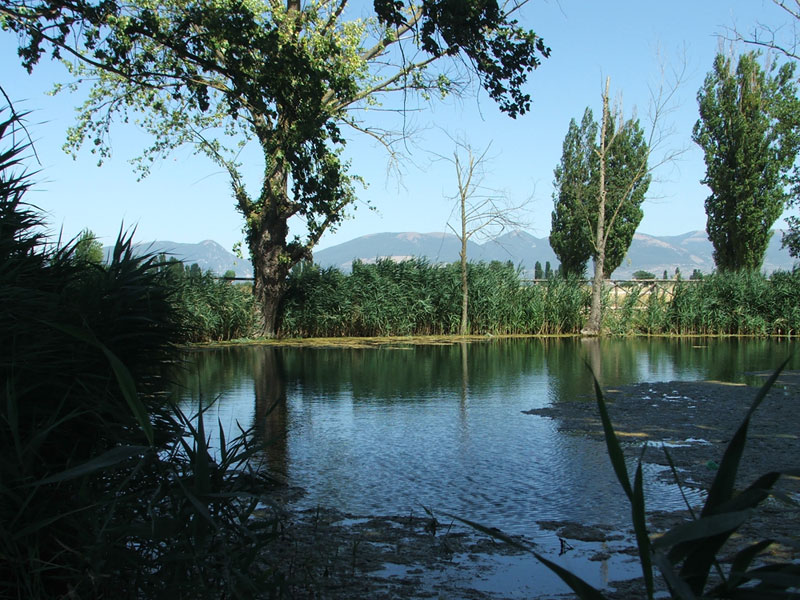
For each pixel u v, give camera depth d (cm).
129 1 1016
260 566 370
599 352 1881
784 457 639
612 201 2991
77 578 259
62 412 298
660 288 2709
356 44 1803
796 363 1563
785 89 3231
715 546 167
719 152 3331
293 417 862
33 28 771
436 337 2392
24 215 343
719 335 2600
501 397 1041
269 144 1221
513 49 750
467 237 2502
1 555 248
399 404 972
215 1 874
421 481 568
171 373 359
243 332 2253
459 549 409
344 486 552
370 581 356
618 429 788
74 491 284
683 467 610
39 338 296
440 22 725
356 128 2069
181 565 266
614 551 409
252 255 2341
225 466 315
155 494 275
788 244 3278
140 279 346
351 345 2050
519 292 2616
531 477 580
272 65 887
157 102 2000
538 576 370
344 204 2188
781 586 168
